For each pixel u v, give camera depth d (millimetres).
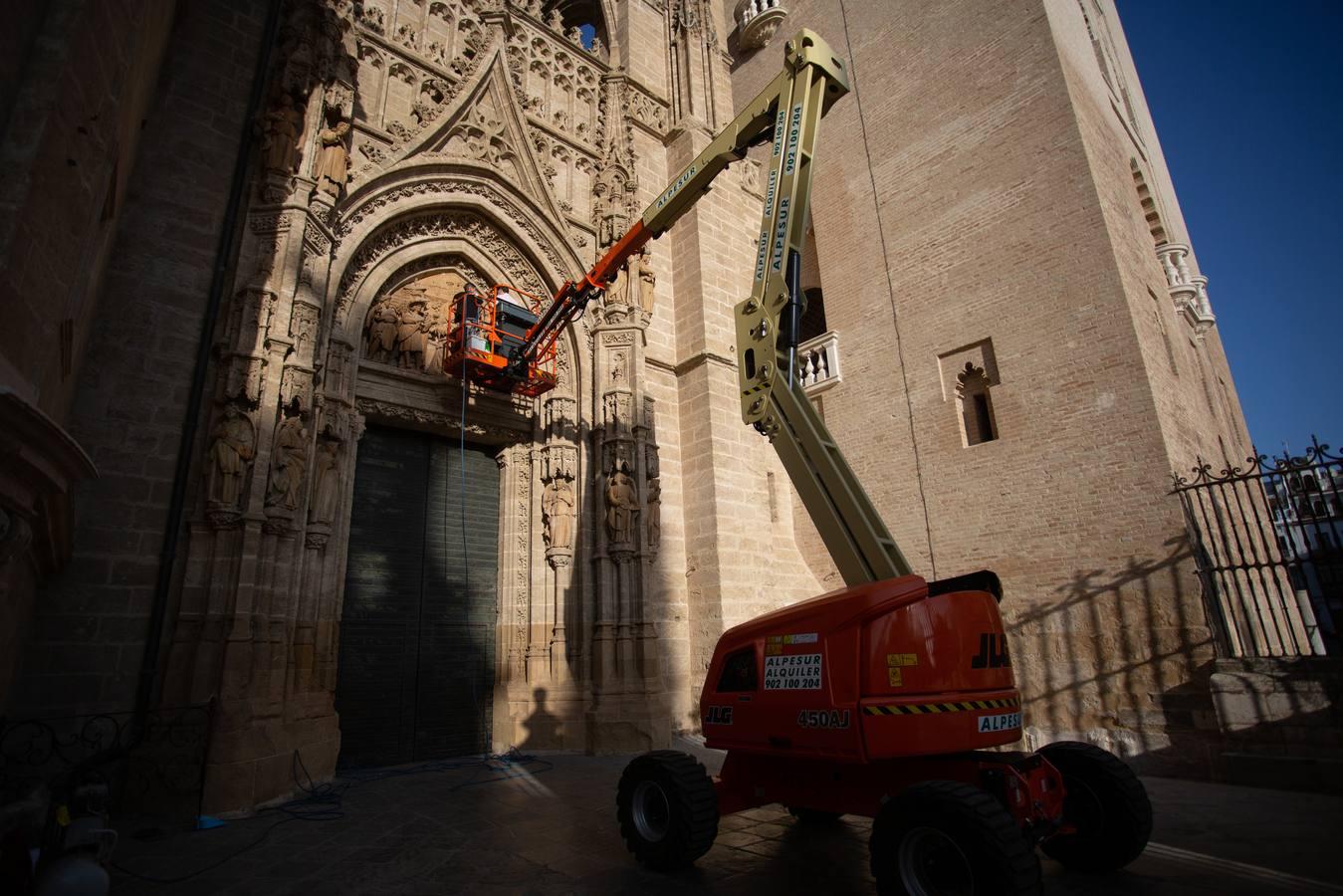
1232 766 10703
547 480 15758
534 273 16672
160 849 7555
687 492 17922
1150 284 15383
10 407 4910
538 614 15031
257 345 10836
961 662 6039
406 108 15148
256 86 12656
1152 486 12773
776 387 7605
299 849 7551
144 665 9523
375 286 14156
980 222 16266
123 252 10789
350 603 13195
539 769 12383
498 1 17297
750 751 6793
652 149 20625
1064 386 14227
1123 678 12562
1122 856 6125
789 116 8852
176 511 10172
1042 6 15914
